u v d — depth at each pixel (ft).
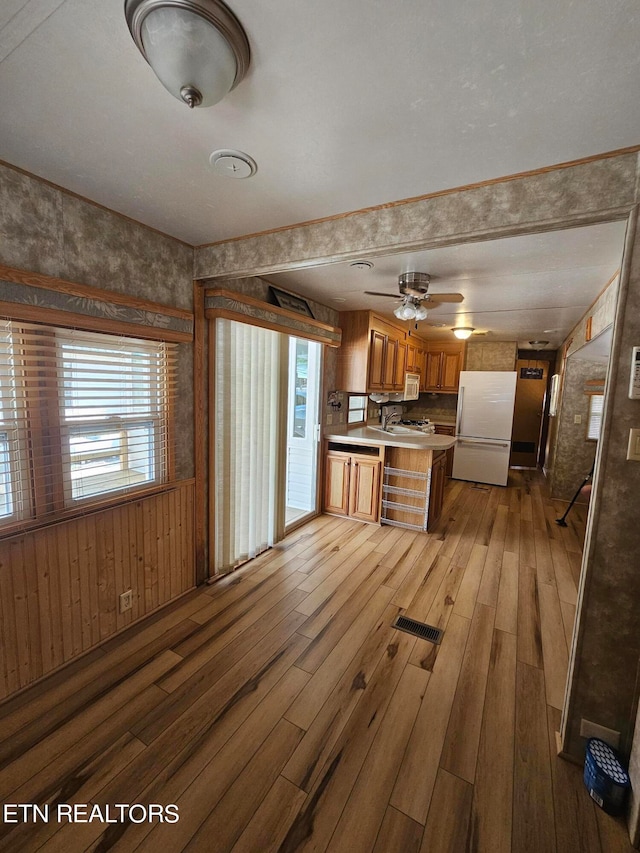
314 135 4.28
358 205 5.95
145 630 7.53
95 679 6.28
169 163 4.95
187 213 6.41
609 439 4.66
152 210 6.36
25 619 5.84
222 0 2.76
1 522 5.51
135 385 7.29
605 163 4.49
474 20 2.88
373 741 5.33
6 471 5.51
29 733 5.31
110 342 6.64
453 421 22.53
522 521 14.34
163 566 8.16
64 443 6.16
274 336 10.73
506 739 5.42
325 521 13.91
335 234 6.38
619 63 3.19
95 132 4.33
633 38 2.95
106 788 4.64
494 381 19.48
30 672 5.97
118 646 7.06
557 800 4.66
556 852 4.13
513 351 20.26
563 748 5.17
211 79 3.15
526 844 4.19
